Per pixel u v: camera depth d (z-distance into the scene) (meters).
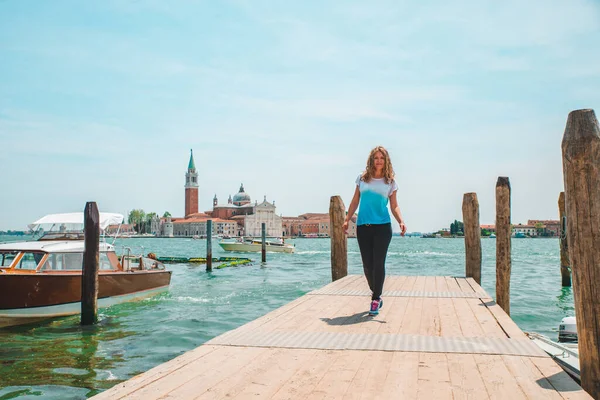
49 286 14.45
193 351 4.80
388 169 6.85
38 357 10.56
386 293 8.88
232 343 5.10
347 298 8.34
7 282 13.75
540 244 125.94
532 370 4.20
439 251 79.56
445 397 3.59
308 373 4.14
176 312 16.09
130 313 15.91
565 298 18.16
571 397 3.57
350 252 71.50
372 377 4.04
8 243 15.75
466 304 7.73
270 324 6.15
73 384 8.70
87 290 13.87
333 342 5.14
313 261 46.44
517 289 21.05
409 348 4.91
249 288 22.75
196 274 30.94
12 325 13.89
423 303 7.83
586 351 3.99
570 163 4.06
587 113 4.05
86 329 13.42
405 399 3.55
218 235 196.12
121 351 11.05
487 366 4.32
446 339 5.28
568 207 4.10
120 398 3.54
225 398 3.56
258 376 4.05
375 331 5.78
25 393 8.21
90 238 13.91
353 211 7.25
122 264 19.00
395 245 124.81
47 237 17.39
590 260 3.96
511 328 5.86
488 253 65.62
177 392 3.67
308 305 7.62
